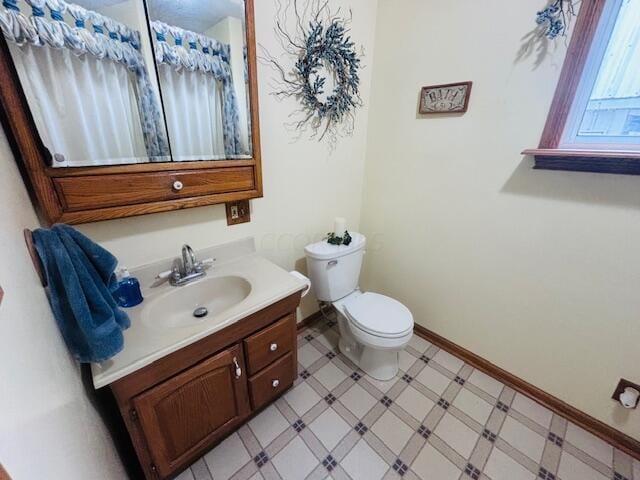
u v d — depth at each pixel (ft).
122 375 2.59
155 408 3.04
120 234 3.57
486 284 5.16
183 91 3.37
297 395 5.01
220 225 4.53
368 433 4.38
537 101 3.96
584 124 3.80
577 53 3.47
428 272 6.00
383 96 5.73
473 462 4.03
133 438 3.00
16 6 2.26
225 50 3.51
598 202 3.74
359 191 6.68
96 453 2.24
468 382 5.32
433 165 5.31
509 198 4.52
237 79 3.68
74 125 2.72
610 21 3.33
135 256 3.76
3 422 0.95
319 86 4.89
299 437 4.31
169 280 4.00
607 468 3.95
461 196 5.08
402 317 5.03
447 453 4.13
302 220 5.72
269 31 4.16
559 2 3.50
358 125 5.99
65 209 2.73
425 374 5.49
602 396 4.27
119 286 3.36
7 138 2.41
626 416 4.10
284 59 4.44
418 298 6.37
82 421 2.13
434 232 5.65
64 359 2.14
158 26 3.04
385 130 5.89
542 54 3.78
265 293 3.79
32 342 1.55
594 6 3.27
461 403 4.90
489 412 4.74
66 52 2.59
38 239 2.16
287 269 5.83
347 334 5.75
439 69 4.81
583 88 3.67
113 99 2.93
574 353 4.40
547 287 4.45
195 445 3.63
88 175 2.78
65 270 2.19
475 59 4.38
